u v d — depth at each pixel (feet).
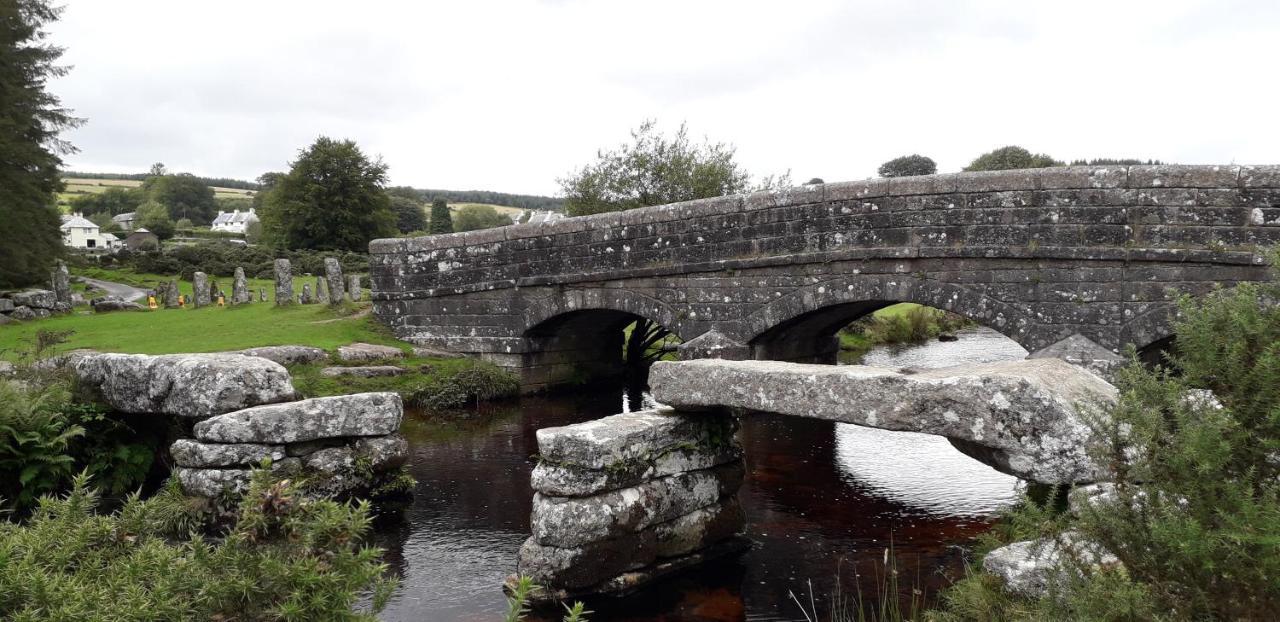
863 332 93.86
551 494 20.20
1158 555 10.13
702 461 22.85
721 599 20.13
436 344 61.62
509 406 53.88
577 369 63.16
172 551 12.26
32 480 26.02
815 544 24.18
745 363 22.13
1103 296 33.81
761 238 43.88
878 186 39.40
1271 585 8.97
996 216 36.22
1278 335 9.99
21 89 95.20
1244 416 9.86
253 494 12.37
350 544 12.92
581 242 52.65
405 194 356.59
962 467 34.55
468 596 20.98
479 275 58.75
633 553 20.71
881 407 17.85
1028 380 15.71
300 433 26.71
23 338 55.42
